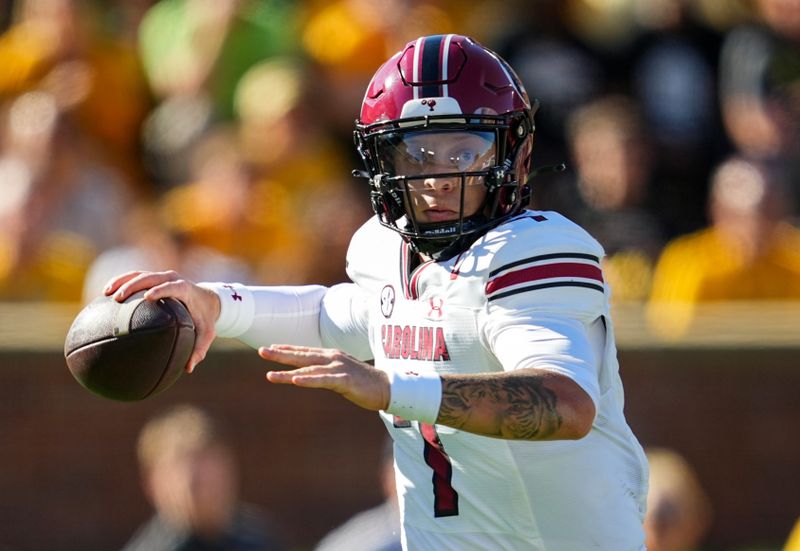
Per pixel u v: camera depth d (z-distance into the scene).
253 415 25.30
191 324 11.01
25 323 25.56
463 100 10.87
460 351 10.81
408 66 11.04
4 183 27.20
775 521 26.31
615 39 31.55
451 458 11.36
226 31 30.42
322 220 27.64
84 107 30.14
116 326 10.66
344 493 25.48
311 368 9.36
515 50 31.02
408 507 11.92
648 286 27.92
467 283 10.68
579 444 11.12
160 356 10.73
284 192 28.12
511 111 11.05
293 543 25.28
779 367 26.34
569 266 10.48
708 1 31.78
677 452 26.20
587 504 11.30
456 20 31.53
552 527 11.40
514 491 11.29
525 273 10.42
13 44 31.08
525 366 10.04
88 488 24.91
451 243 11.02
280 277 26.77
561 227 10.67
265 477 25.28
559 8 31.66
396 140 10.98
